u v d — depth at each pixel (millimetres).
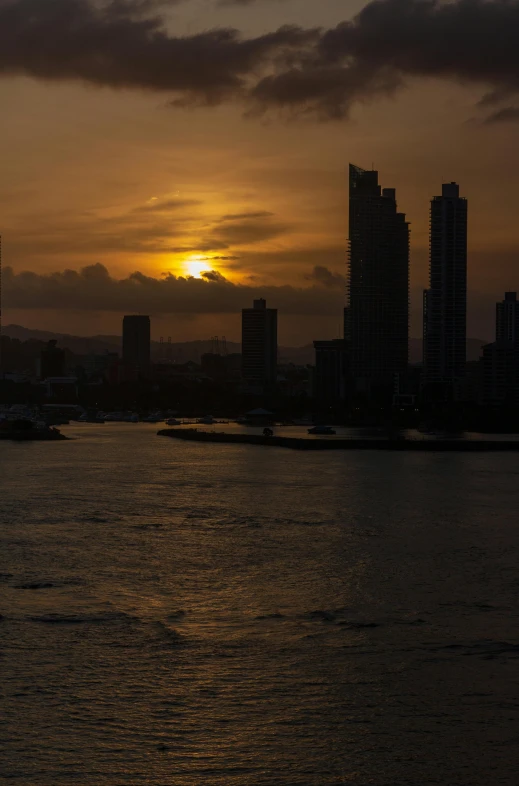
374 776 65750
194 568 120438
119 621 96875
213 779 65250
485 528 151500
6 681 80312
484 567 122062
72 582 112500
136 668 83625
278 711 75312
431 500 185500
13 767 66250
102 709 75312
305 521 157250
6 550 129500
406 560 126375
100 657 86125
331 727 72562
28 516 158500
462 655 87438
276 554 129500
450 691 79188
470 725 73062
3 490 193500
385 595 107750
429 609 102000
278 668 84000
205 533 144875
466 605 103688
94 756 67938
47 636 91688
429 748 69500
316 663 85312
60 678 81125
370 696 78125
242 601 104875
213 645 89688
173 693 78375
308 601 105062
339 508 172875
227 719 73812
